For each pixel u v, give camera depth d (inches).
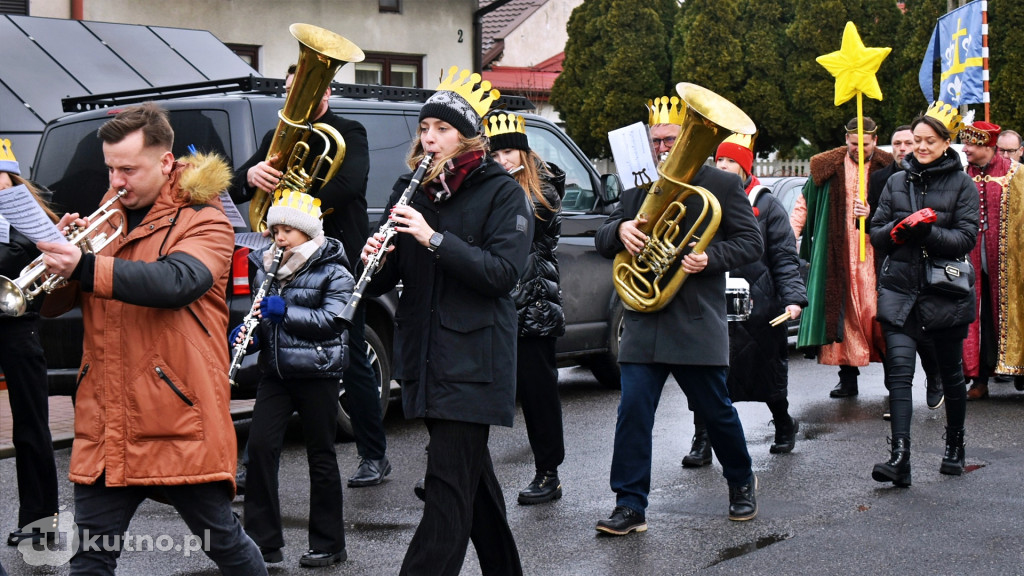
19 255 189.6
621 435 209.5
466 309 158.9
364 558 197.8
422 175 159.8
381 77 759.1
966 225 243.8
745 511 217.3
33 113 478.0
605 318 355.9
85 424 136.6
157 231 137.6
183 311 137.2
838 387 356.2
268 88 292.7
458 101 162.1
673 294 203.2
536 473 235.3
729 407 212.5
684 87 197.5
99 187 294.7
